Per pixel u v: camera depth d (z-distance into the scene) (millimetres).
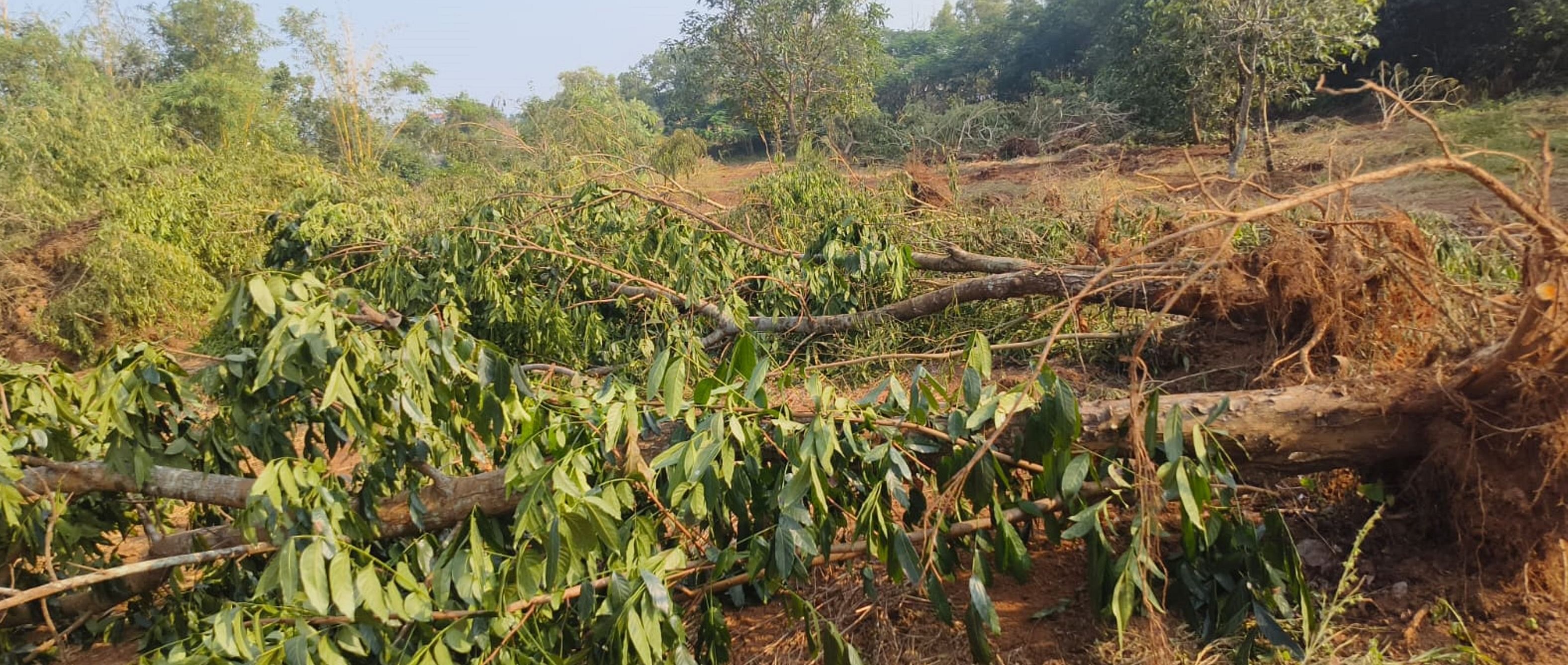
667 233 6203
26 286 10133
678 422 2951
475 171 12930
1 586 3279
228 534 3344
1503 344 2631
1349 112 18141
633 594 2355
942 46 47094
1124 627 2363
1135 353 2525
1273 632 2402
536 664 2475
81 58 20531
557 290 6012
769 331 6043
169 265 10094
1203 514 2582
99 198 11078
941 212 7957
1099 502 2600
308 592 2195
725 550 2656
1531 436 2451
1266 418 2764
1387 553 2848
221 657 2225
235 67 27000
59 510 2994
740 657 2941
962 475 2559
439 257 6211
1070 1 32531
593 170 9992
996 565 2711
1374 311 3621
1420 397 2676
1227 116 14102
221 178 11633
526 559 2436
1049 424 2604
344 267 7301
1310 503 3219
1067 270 5117
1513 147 9375
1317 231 4027
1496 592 2547
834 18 20266
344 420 3016
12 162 11180
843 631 2928
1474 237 5059
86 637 3645
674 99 27828
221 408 3295
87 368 9664
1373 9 11727
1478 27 17094
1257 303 4273
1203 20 12656
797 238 7535
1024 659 2688
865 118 22219
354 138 22844
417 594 2439
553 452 2758
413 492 3082
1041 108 20906
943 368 4367
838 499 2869
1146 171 13906
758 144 33719
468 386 3049
